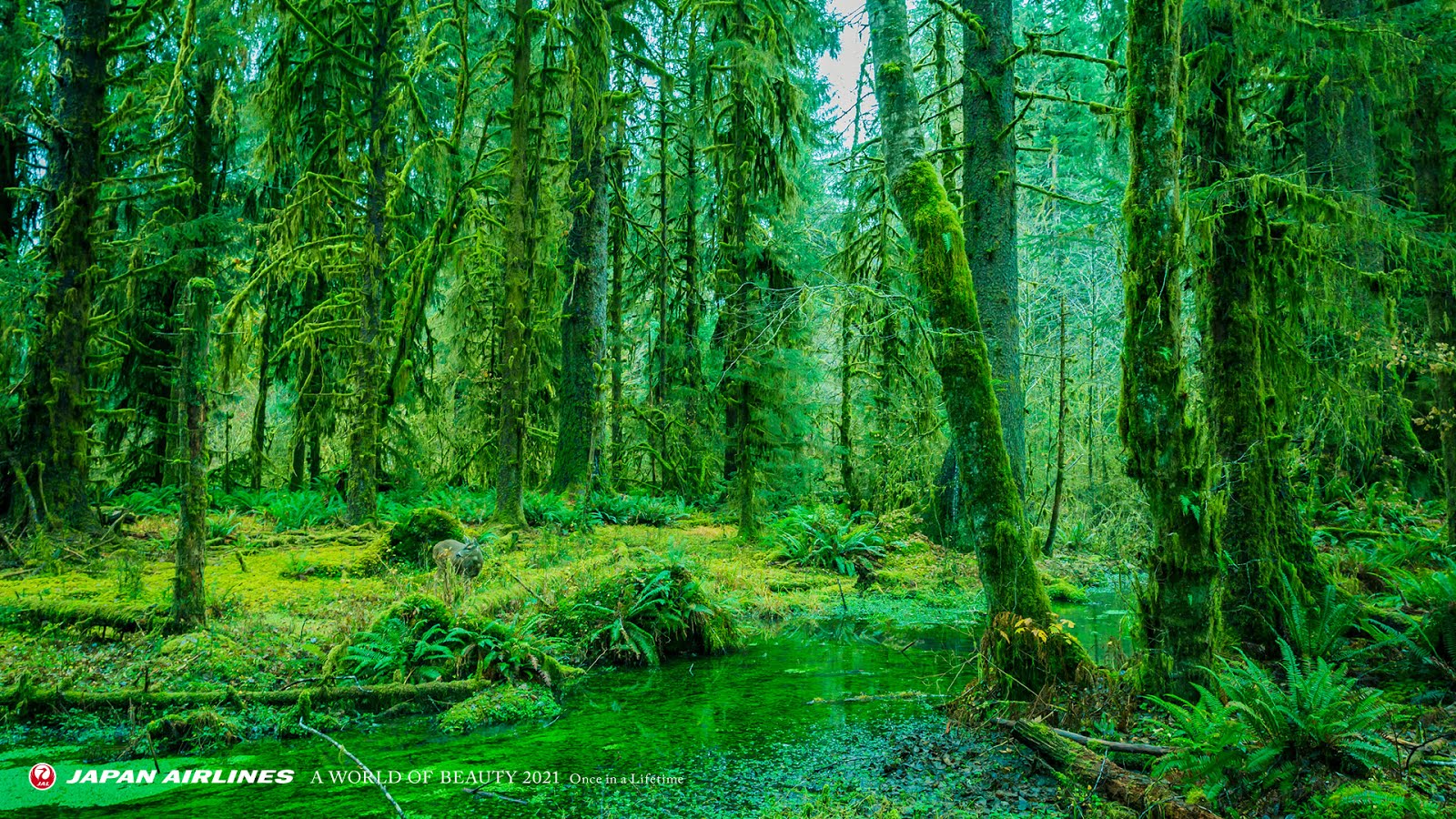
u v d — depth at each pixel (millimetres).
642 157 23062
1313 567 6211
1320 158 9055
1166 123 4785
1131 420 4934
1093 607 9719
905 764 4488
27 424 10258
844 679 6578
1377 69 8227
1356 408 7793
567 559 10484
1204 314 6297
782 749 4816
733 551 12641
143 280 14719
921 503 13516
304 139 15414
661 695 6168
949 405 5625
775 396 13156
